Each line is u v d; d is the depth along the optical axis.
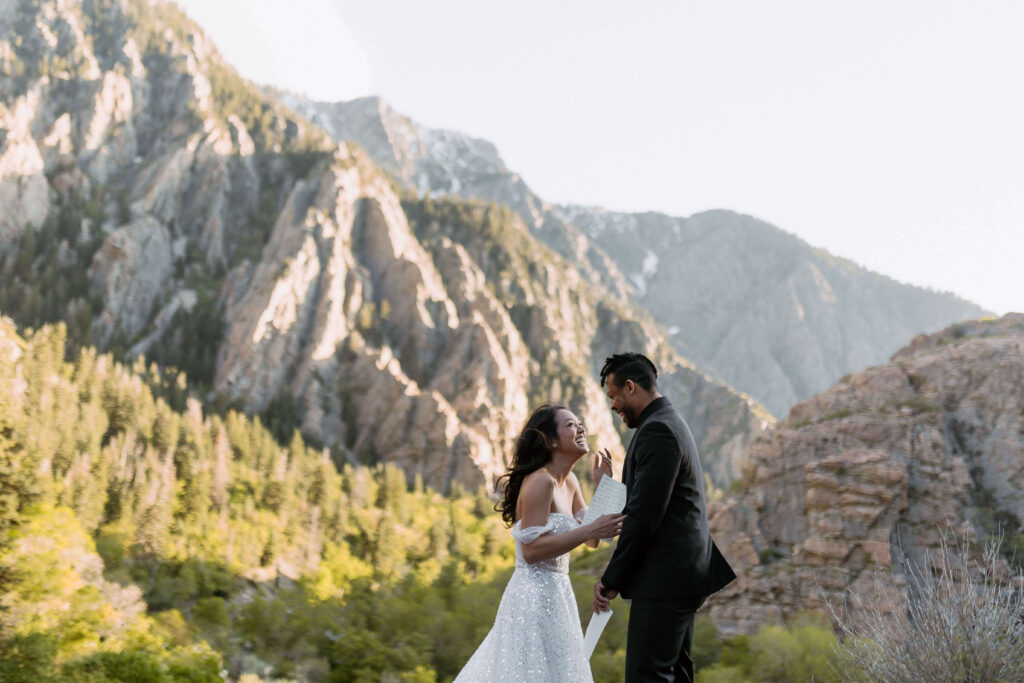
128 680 19.95
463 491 161.12
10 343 130.38
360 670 26.52
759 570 25.78
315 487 128.00
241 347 186.25
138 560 82.62
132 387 142.50
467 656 26.28
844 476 26.69
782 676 15.24
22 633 20.09
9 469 54.53
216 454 129.62
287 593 42.19
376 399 183.62
